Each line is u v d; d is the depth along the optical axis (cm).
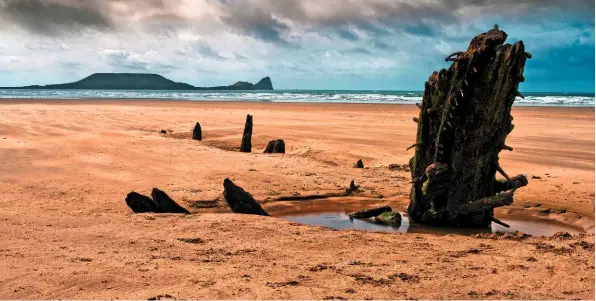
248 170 1691
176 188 1421
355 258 870
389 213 1226
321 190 1491
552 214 1285
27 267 773
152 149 2012
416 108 5450
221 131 2852
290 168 1753
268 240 970
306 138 2591
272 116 4038
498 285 742
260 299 671
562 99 8762
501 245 979
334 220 1230
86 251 863
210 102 6944
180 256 852
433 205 1184
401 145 2362
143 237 961
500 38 1085
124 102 6600
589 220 1225
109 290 695
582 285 745
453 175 1161
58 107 4647
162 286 712
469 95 1116
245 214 1188
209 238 970
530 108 5569
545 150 2270
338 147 2283
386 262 848
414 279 762
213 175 1599
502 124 1127
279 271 786
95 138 2244
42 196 1283
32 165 1622
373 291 709
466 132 1134
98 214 1130
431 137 1188
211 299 669
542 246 966
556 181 1622
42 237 937
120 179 1503
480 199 1139
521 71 1084
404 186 1563
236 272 776
